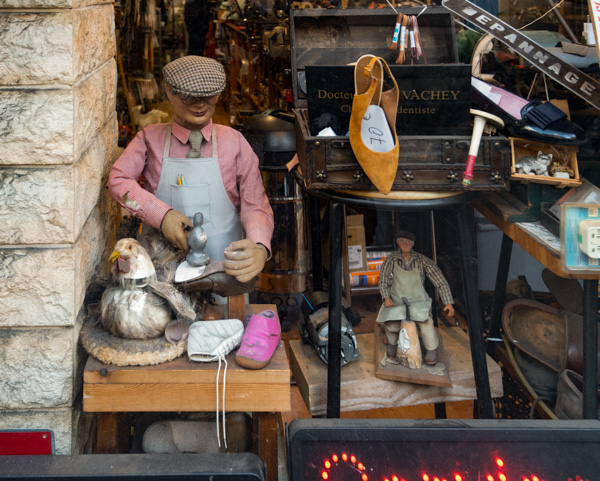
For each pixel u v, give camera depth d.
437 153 1.55
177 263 1.66
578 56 1.72
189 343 1.52
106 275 1.74
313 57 1.93
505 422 1.43
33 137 1.43
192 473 1.34
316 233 2.06
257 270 1.62
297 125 1.77
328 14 1.94
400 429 1.40
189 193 1.72
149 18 2.30
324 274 2.10
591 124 1.67
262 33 2.11
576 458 1.40
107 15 1.95
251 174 1.79
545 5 1.86
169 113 2.29
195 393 1.51
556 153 1.65
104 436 1.57
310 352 1.93
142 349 1.50
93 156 1.71
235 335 1.54
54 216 1.46
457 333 2.00
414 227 1.83
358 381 1.76
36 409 1.55
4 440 1.56
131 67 2.25
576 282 1.84
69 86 1.43
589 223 1.52
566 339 1.87
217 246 1.75
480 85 1.72
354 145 1.46
